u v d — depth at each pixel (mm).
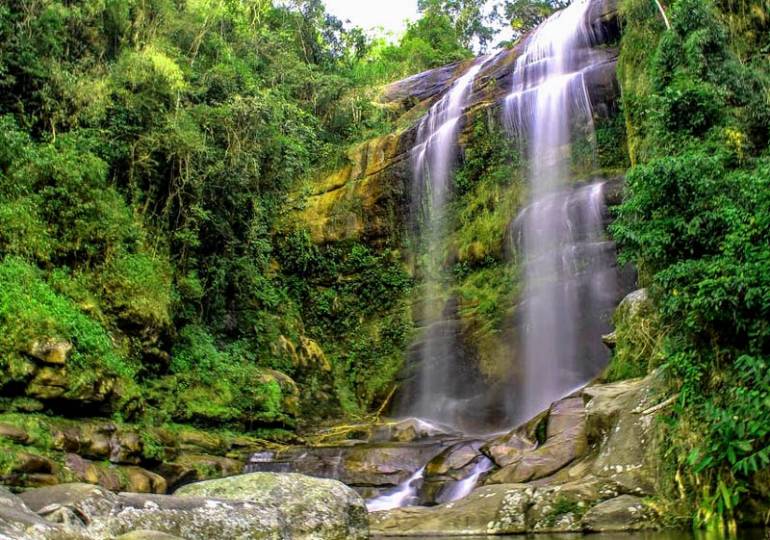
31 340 9008
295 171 18828
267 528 5062
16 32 13258
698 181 7230
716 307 6051
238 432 12828
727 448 5754
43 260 10969
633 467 6914
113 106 13852
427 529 6770
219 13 19906
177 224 14656
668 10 13914
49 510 3939
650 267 8227
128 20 15914
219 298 15641
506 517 6625
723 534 5367
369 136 22062
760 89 11273
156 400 11695
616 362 9867
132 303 11914
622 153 15789
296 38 27078
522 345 15508
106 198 12602
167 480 10156
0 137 11172
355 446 11234
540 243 15992
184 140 14180
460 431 14859
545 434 8867
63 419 9109
